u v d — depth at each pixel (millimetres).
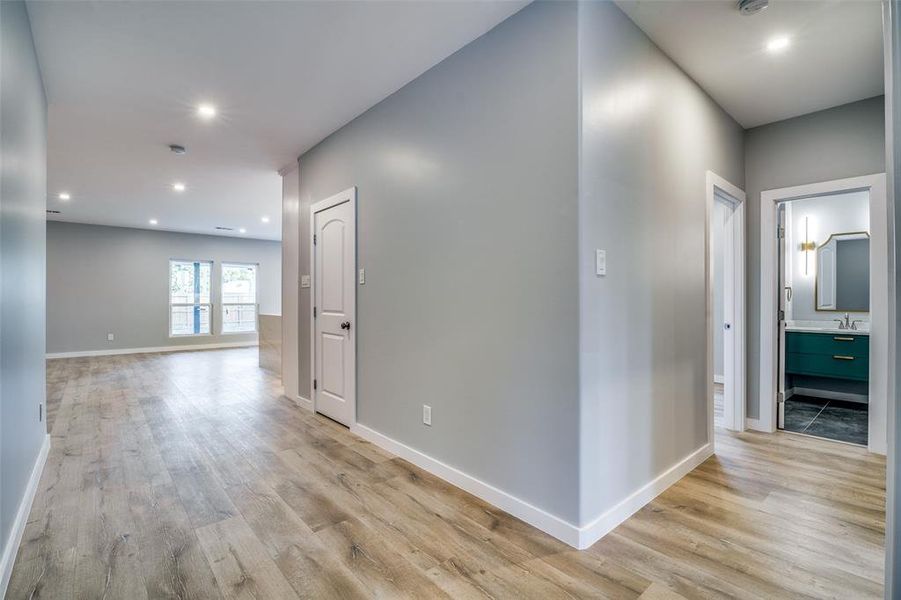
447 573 1685
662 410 2402
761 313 3424
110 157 4258
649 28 2252
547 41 1972
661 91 2428
